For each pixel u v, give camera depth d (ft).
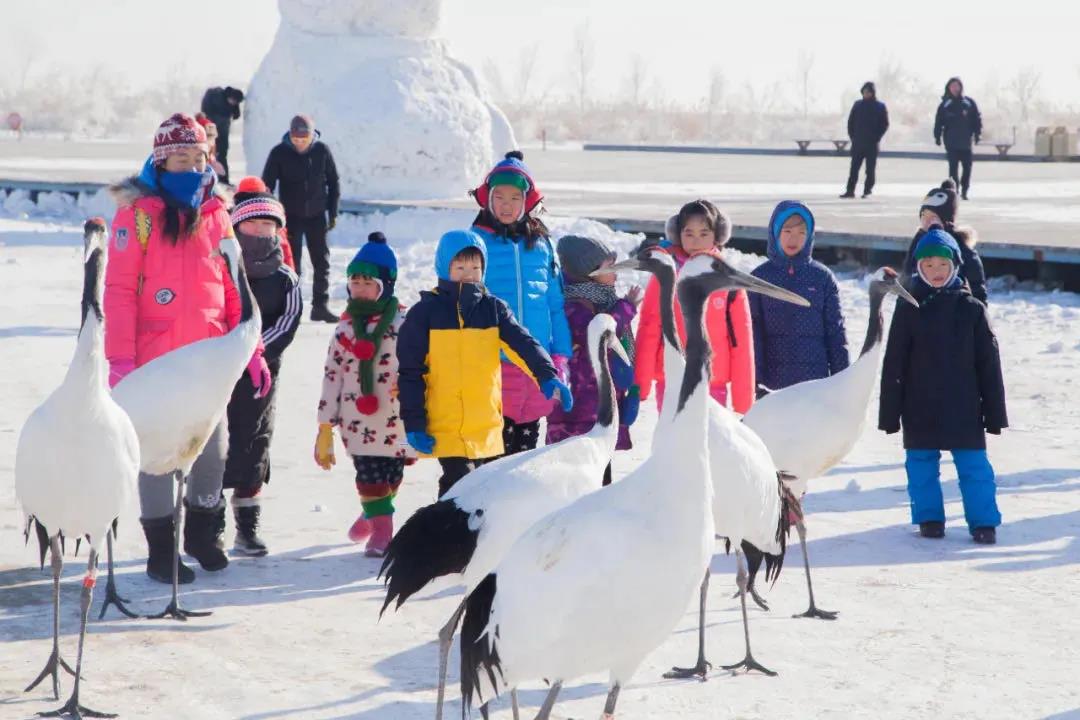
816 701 23.66
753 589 29.04
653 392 51.44
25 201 124.16
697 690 24.30
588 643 19.83
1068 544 32.99
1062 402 49.08
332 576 30.66
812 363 33.88
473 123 110.73
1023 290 80.02
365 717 22.82
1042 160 223.10
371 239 32.14
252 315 28.02
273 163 65.00
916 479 33.96
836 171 178.81
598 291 33.27
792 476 29.86
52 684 24.03
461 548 22.85
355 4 108.37
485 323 29.09
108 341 28.94
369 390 31.48
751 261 81.46
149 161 29.66
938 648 26.17
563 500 23.49
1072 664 25.22
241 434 31.63
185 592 29.35
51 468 23.47
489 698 20.85
